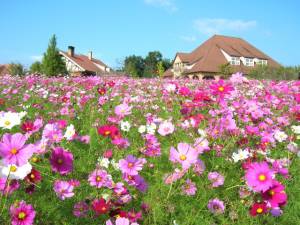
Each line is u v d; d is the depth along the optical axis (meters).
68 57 65.62
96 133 4.19
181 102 6.01
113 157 3.71
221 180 3.40
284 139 4.74
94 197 2.83
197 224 2.88
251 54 63.22
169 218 2.94
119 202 2.70
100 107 6.38
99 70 68.81
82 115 5.89
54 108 6.38
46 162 3.15
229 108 5.25
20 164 2.07
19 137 2.12
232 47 62.94
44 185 3.05
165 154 3.99
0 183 2.25
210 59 59.97
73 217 2.74
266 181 2.67
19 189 2.69
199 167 3.40
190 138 4.26
